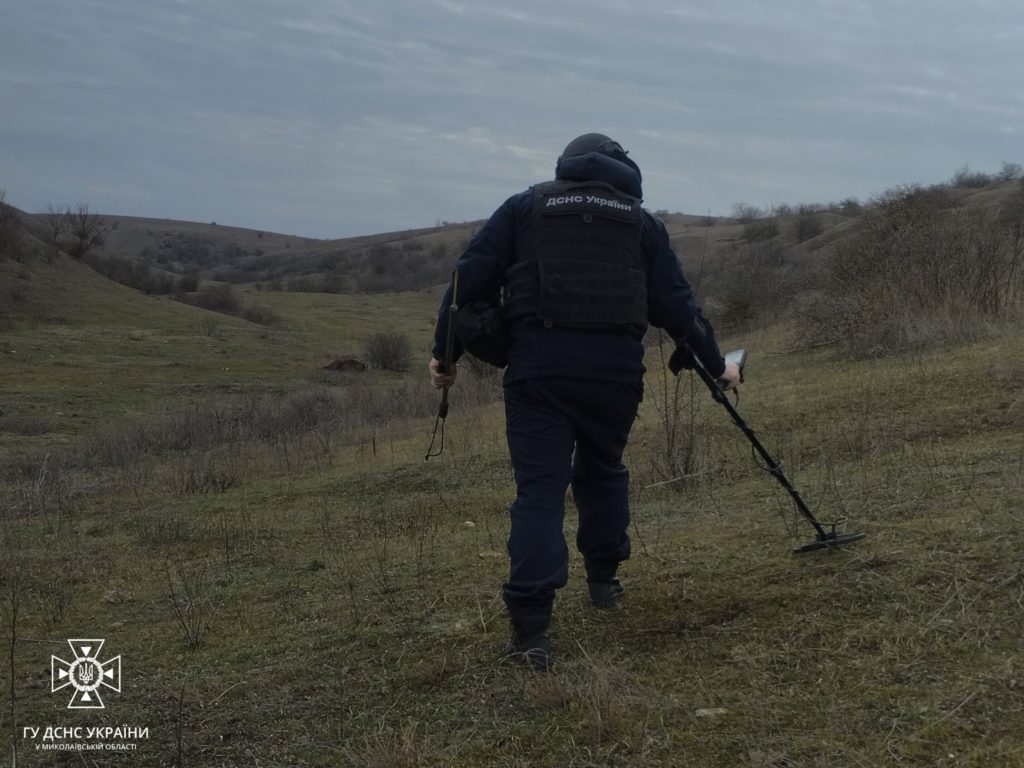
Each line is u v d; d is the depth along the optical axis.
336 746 2.82
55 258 48.56
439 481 7.82
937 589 3.22
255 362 33.72
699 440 6.65
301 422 14.36
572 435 3.15
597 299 3.02
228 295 53.38
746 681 2.84
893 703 2.62
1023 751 2.33
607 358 3.05
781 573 3.59
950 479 4.65
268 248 139.38
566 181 3.16
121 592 4.97
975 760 2.33
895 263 11.10
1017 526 3.64
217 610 4.43
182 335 39.31
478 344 3.17
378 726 2.89
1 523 7.68
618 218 3.07
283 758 2.80
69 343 34.81
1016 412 6.27
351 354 37.28
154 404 23.78
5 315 38.25
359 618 3.92
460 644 3.41
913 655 2.85
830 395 7.92
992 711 2.52
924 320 9.76
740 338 15.71
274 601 4.48
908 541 3.68
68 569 5.73
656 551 4.18
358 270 95.06
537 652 3.10
